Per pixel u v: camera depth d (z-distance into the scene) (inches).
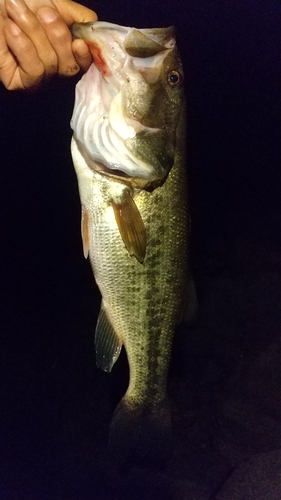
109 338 17.0
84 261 37.7
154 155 15.2
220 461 25.3
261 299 32.4
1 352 31.5
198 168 42.9
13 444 27.2
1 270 37.1
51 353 31.4
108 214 15.4
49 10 13.2
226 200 39.4
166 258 16.4
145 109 14.9
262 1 52.1
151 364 17.9
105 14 49.3
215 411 27.5
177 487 24.6
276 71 50.4
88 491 25.0
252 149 43.9
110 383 29.6
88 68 14.4
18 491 25.2
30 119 43.8
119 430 18.3
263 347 29.7
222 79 50.8
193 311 18.7
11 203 42.2
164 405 18.7
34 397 29.3
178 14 51.4
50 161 43.8
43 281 36.3
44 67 13.7
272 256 34.5
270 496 23.5
